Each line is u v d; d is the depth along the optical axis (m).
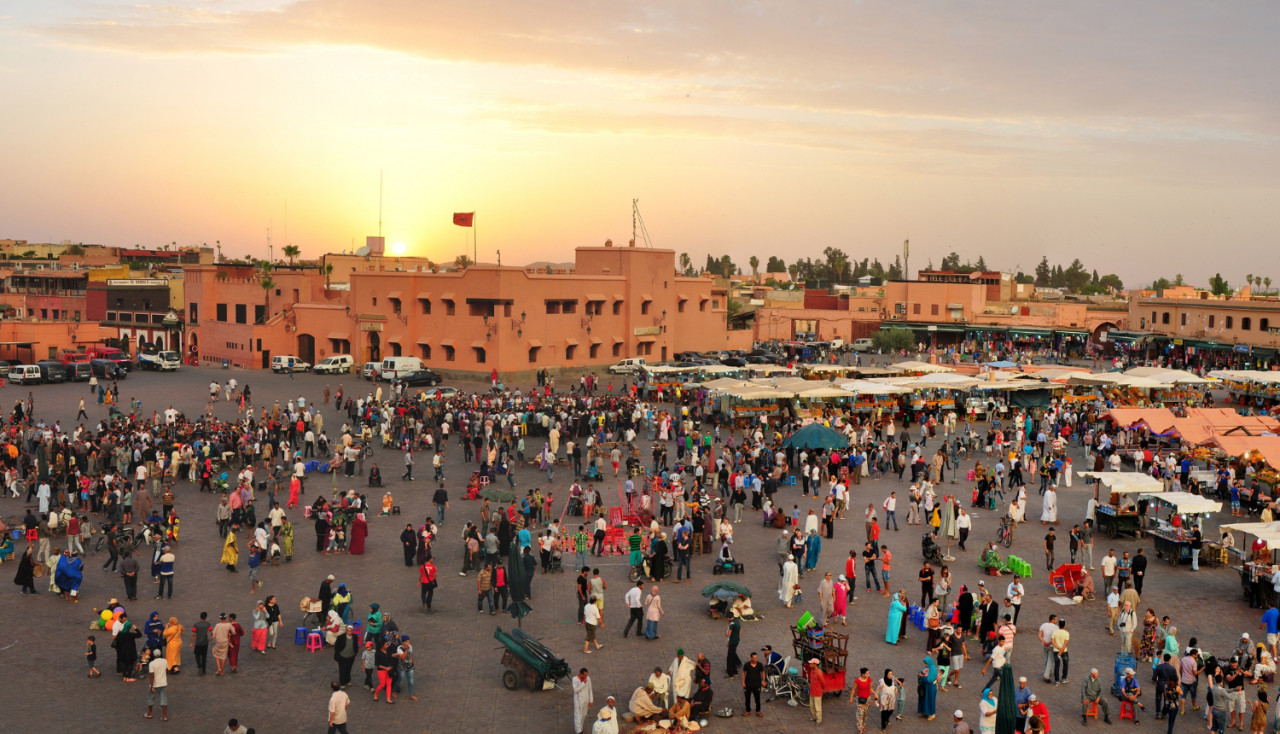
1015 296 136.75
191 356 97.88
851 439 52.25
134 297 104.44
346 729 21.38
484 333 80.44
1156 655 24.42
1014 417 63.09
